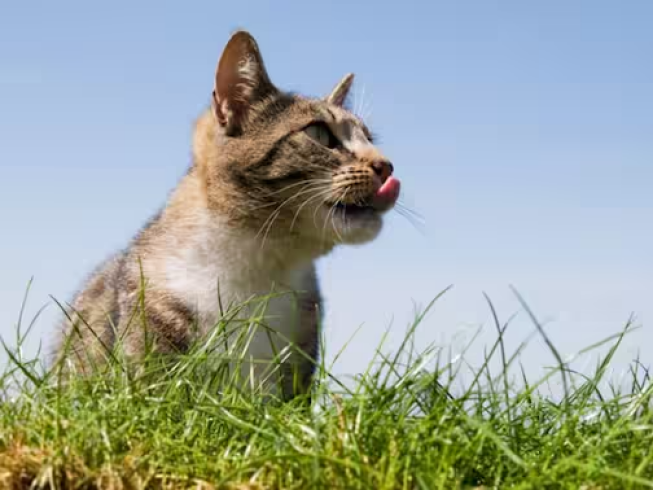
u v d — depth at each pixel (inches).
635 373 38.4
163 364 39.6
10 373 37.9
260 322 41.6
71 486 35.1
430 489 34.3
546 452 35.9
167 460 35.6
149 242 43.4
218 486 34.7
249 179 43.3
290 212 43.3
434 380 36.9
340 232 43.6
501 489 34.7
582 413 37.2
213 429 37.2
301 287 43.6
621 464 35.4
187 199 43.7
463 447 35.4
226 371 40.3
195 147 44.8
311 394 37.7
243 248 42.9
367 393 36.7
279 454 35.1
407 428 36.0
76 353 40.9
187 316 42.1
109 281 44.1
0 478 34.9
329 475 34.6
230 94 44.4
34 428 36.1
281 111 44.3
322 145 44.0
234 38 44.3
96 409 36.7
